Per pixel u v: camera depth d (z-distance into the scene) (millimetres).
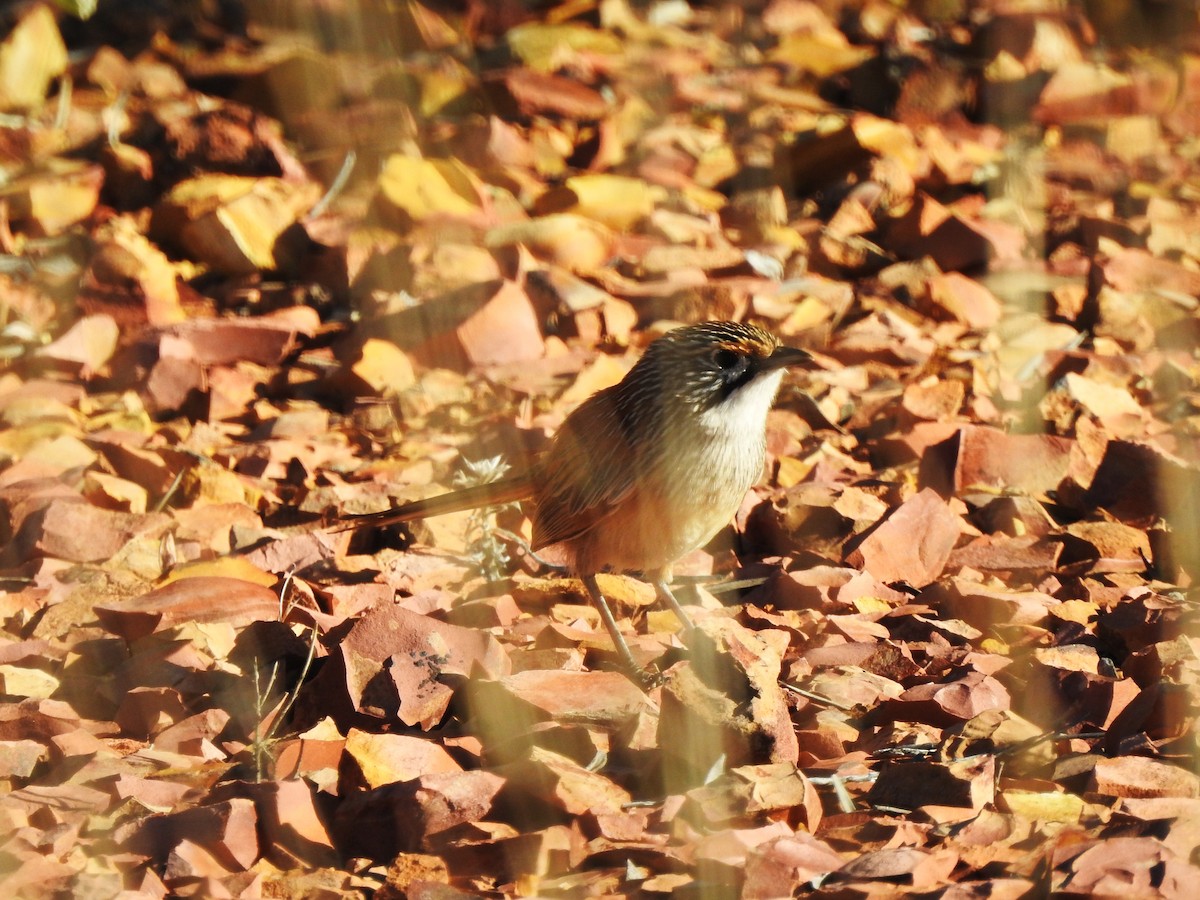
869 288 15602
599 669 9695
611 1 20812
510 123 18344
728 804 7500
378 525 11102
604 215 16453
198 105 18344
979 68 19203
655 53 19672
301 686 9125
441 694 8758
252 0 19703
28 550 11094
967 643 9633
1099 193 17656
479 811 7566
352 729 8195
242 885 7156
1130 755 8016
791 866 6859
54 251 15703
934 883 6879
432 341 14289
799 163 17266
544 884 7156
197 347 14391
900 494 11797
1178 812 7293
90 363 14188
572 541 10273
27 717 8719
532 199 16766
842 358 14391
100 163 17109
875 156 17078
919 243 16141
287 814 7520
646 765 8133
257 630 9531
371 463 12742
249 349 14523
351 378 13852
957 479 11852
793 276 15742
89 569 10844
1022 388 13797
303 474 12406
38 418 13242
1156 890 6500
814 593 10266
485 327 14273
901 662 9281
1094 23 21156
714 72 19406
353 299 15383
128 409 13695
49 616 10141
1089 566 10695
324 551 11016
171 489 12094
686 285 15211
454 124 18297
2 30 19672
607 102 18719
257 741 8180
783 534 11156
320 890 7164
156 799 7930
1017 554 10773
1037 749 8008
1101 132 18578
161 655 9398
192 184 16250
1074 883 6555
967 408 13164
